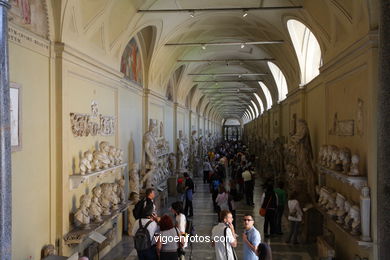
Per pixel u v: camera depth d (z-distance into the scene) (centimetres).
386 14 292
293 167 1156
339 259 787
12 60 484
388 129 290
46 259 512
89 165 680
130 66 1124
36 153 552
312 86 1152
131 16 958
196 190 1884
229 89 3206
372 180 598
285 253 842
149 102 1342
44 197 578
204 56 1903
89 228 656
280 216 1031
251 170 1513
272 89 2208
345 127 763
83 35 717
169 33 1288
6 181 306
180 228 641
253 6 1138
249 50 1806
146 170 1163
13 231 486
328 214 767
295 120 1423
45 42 580
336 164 735
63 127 619
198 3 1127
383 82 294
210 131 4653
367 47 609
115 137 942
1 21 307
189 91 2623
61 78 614
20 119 497
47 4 585
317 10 885
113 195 770
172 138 1942
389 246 282
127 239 979
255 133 3762
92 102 774
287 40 1276
